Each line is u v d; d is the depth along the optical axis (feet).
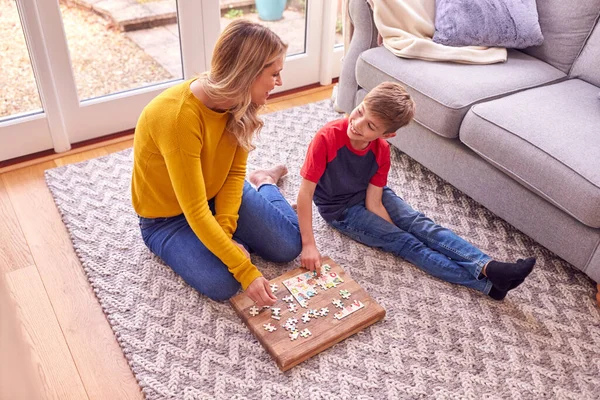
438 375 4.97
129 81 8.07
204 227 4.94
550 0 7.53
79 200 6.76
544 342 5.33
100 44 7.61
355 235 6.34
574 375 5.03
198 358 5.00
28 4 6.48
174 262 5.55
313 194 6.33
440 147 6.92
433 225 6.08
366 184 6.31
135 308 5.45
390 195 6.43
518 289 5.91
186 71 8.35
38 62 6.89
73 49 7.47
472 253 5.75
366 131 5.49
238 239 5.93
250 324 5.18
